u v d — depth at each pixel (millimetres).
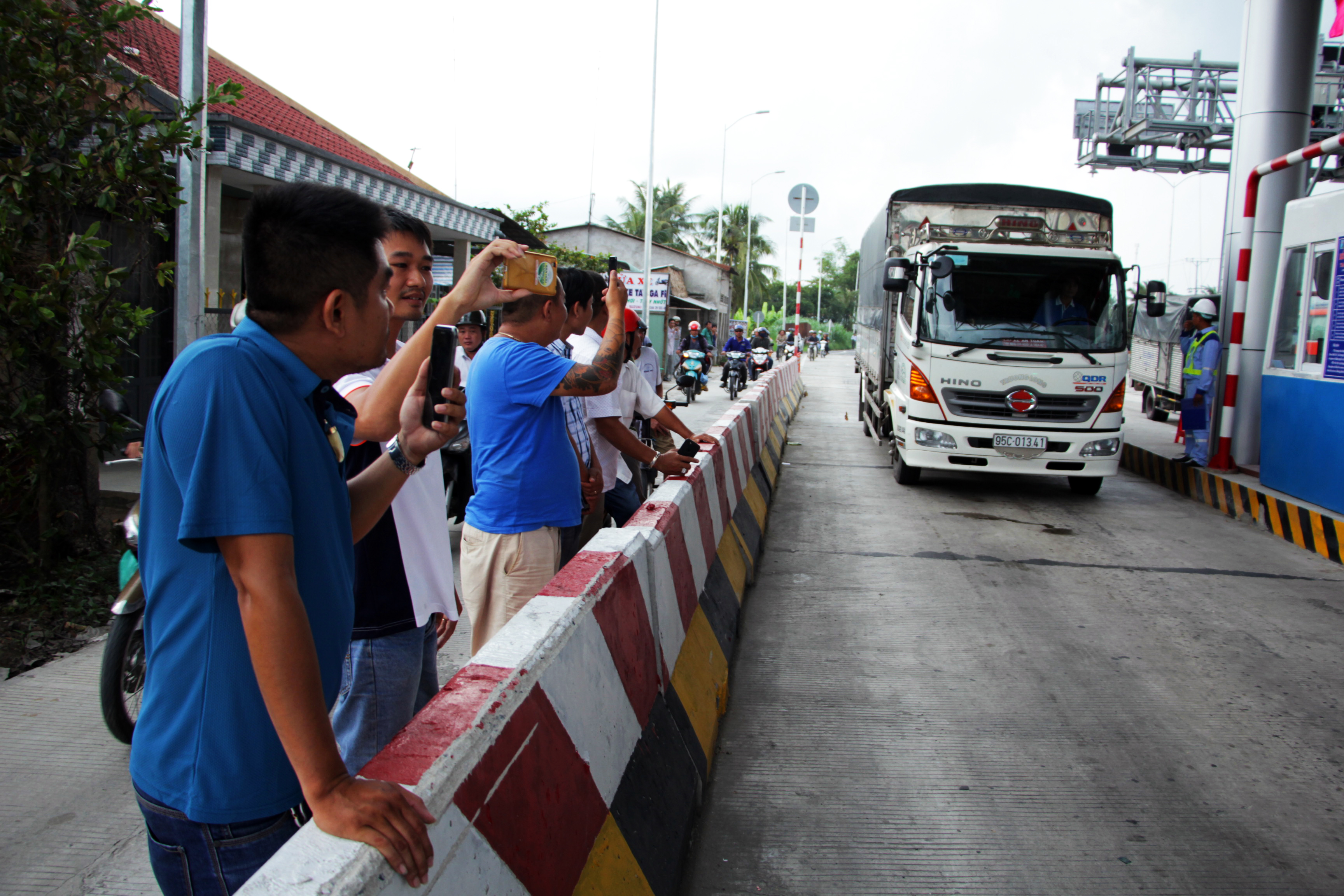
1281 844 2965
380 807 1200
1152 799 3246
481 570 2973
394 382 1827
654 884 2268
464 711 1599
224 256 10688
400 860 1173
